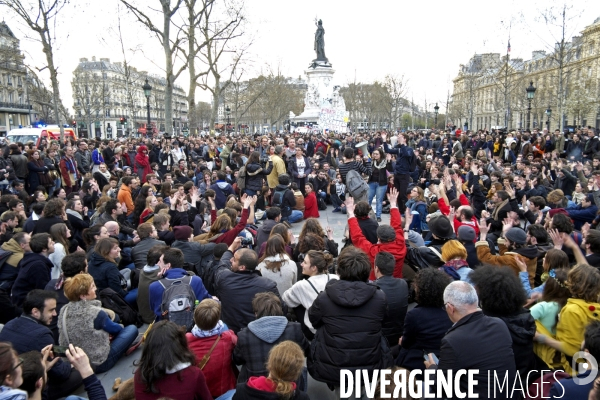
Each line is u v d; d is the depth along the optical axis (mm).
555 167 15445
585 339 3422
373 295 4445
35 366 3635
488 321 3650
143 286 6555
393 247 6086
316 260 5293
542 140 22438
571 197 13516
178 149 20344
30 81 67062
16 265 7105
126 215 10984
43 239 6418
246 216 7984
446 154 22312
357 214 7395
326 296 4465
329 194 16234
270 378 3439
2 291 5855
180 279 5832
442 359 3584
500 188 11594
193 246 7430
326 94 45812
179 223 9594
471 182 13312
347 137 29016
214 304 4598
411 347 4684
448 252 5566
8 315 5848
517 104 76375
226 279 5430
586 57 60375
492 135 26750
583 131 22531
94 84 80625
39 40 25844
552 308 4410
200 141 26188
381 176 13586
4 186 13242
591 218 9258
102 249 6668
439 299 4520
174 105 126250
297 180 15266
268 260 6070
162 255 6613
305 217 14484
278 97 66438
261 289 5344
